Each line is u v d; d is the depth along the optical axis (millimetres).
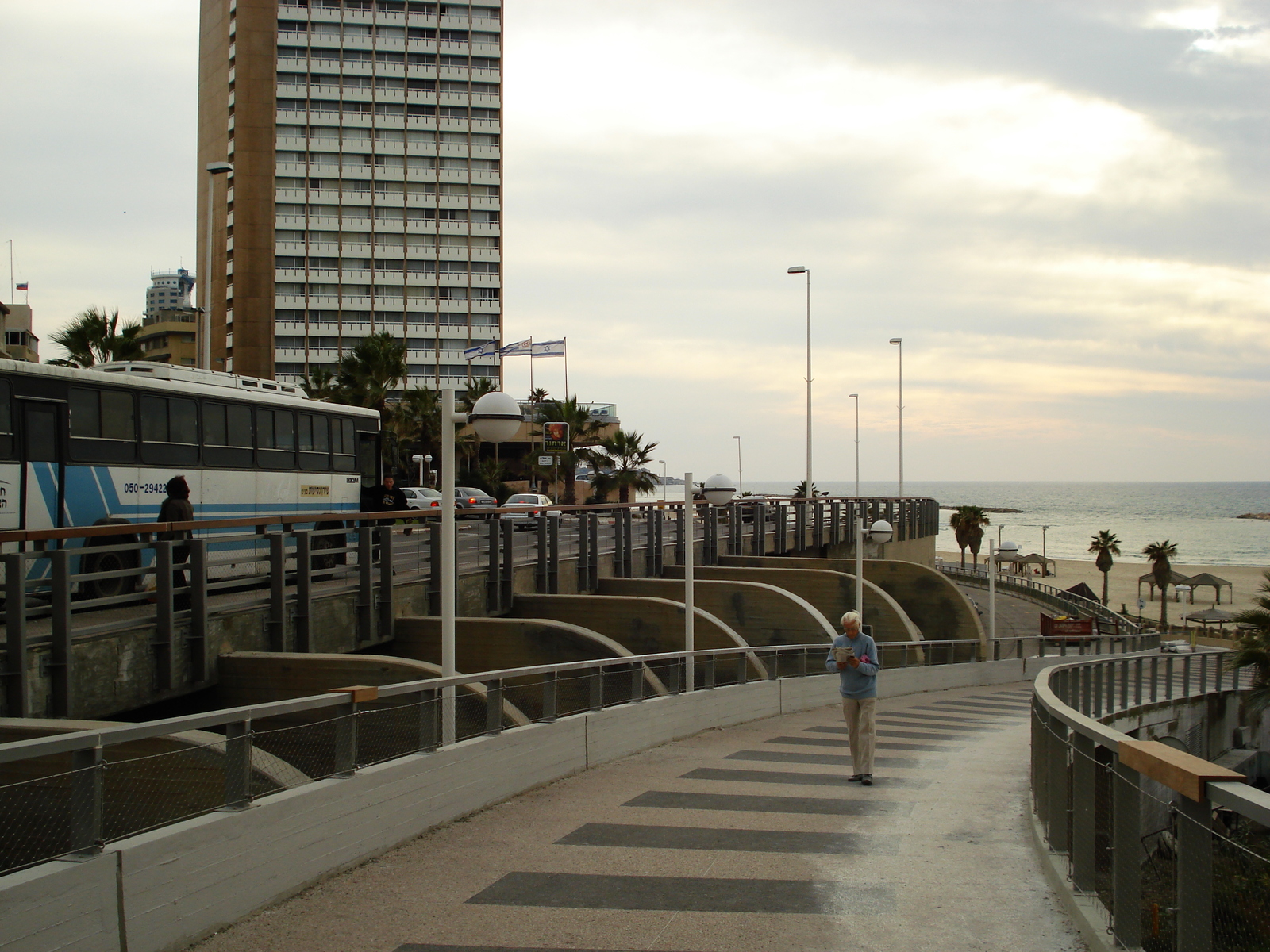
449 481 9602
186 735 5691
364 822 6828
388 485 20375
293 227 80250
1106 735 5113
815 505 39281
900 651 26016
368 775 6891
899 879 6445
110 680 11023
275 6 80312
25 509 13977
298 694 12219
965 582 67562
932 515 59812
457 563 20219
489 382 68125
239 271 79188
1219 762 24609
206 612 12289
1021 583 61969
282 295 80000
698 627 19359
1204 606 85625
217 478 17578
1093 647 36219
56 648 10258
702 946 5227
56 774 4996
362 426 22219
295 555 14375
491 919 5648
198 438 17172
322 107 80875
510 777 9023
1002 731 16531
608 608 19891
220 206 79375
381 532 16188
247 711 5824
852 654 9969
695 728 14062
